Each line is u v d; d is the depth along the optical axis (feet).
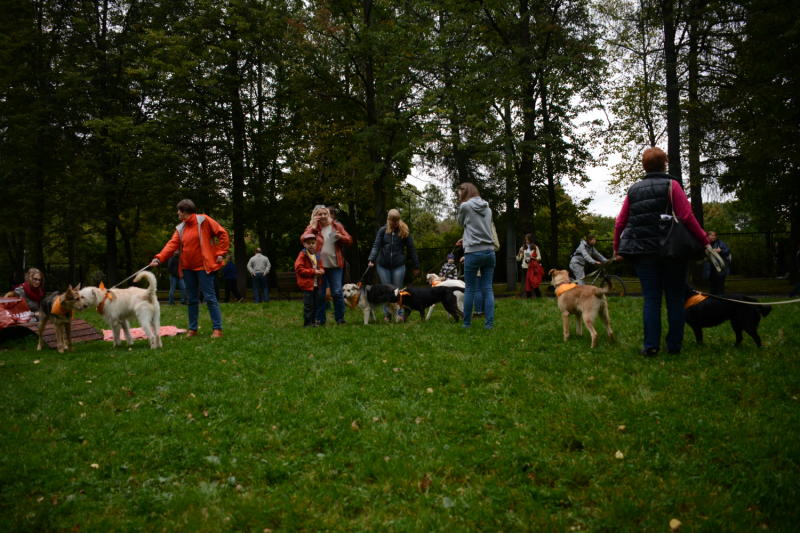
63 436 13.73
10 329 28.71
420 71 56.29
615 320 25.29
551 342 21.01
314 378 17.40
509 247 64.69
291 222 74.59
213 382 17.29
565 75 52.85
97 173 65.21
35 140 63.41
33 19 66.39
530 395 15.15
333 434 13.26
